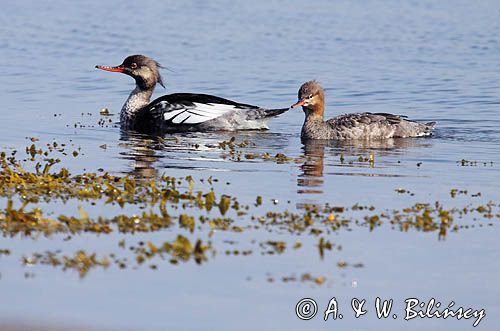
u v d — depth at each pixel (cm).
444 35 3422
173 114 2266
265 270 1213
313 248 1291
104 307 1093
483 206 1499
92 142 2045
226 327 1058
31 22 3619
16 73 2816
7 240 1291
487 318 1125
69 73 2838
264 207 1477
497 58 3039
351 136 2103
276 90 2627
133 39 3325
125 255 1247
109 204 1476
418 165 1816
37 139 2038
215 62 2981
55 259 1224
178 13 3828
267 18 3719
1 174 1609
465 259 1269
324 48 3197
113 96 2592
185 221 1365
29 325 1035
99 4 4031
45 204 1469
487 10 3919
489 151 1958
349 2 4084
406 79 2750
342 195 1566
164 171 1744
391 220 1417
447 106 2433
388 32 3472
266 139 2131
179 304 1110
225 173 1728
